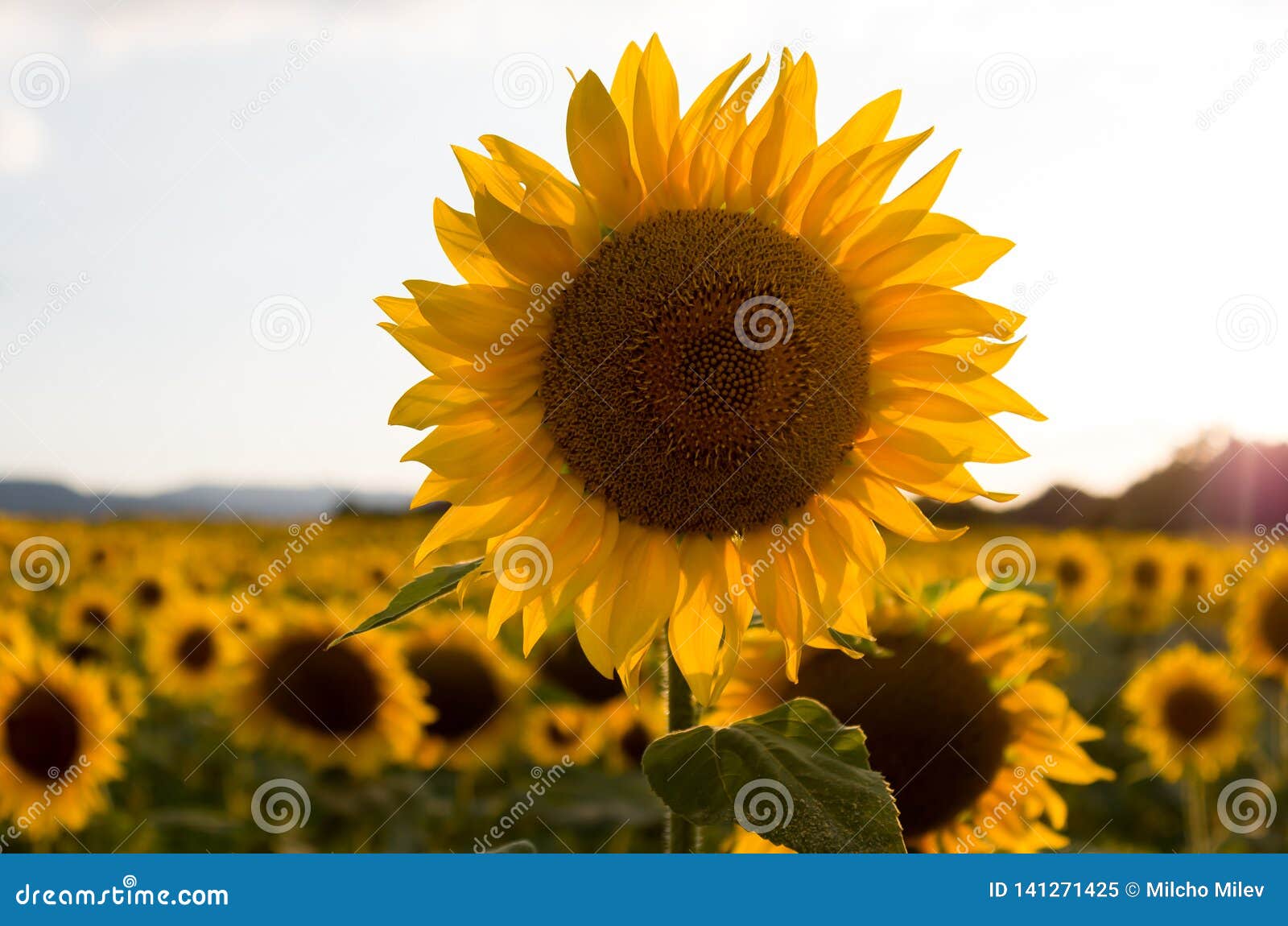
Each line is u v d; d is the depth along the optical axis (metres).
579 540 3.36
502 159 3.27
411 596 3.14
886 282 3.34
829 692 4.04
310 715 7.78
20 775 7.13
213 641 9.17
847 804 2.62
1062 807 4.06
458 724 7.86
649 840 7.65
